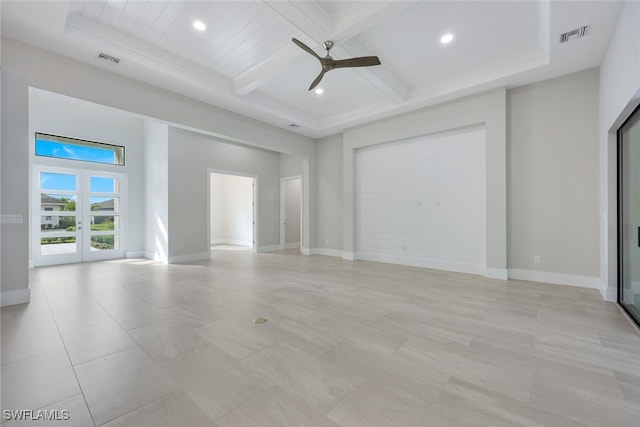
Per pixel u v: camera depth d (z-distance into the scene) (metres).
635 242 2.99
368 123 6.28
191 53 4.02
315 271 5.26
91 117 6.48
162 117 4.54
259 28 3.48
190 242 6.57
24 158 3.30
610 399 1.62
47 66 3.47
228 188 10.35
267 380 1.81
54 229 6.06
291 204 9.28
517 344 2.30
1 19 2.92
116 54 3.59
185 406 1.57
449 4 3.04
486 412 1.52
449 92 4.71
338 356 2.12
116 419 1.47
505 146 4.50
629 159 3.15
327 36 3.29
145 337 2.43
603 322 2.75
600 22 2.98
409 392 1.69
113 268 5.61
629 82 2.59
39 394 1.67
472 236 5.04
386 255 6.23
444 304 3.31
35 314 2.98
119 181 6.96
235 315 2.96
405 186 5.89
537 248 4.37
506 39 3.64
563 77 4.13
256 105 5.28
